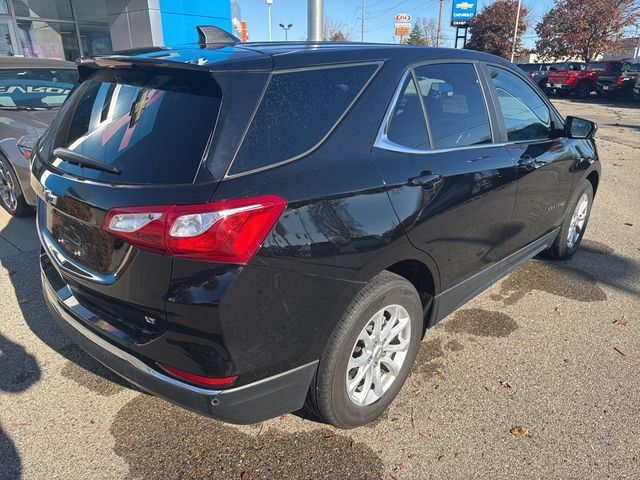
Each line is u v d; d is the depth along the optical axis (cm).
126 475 224
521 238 350
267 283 190
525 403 274
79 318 228
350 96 231
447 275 279
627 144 1155
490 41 4350
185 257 180
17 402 268
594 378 295
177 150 192
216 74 195
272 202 188
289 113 207
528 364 309
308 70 220
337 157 217
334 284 210
